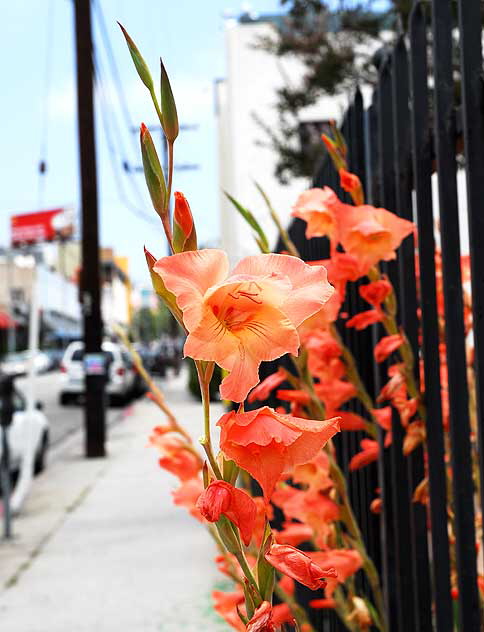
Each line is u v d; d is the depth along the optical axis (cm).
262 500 186
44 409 2259
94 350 1309
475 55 162
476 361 158
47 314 6022
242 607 194
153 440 195
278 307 88
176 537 713
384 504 218
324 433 91
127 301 8644
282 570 93
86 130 1323
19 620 505
